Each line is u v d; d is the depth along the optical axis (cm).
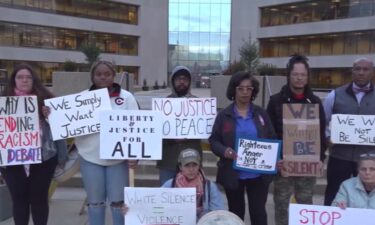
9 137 416
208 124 450
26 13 4272
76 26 4706
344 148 444
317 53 4606
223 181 416
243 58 3775
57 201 633
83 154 421
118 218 422
